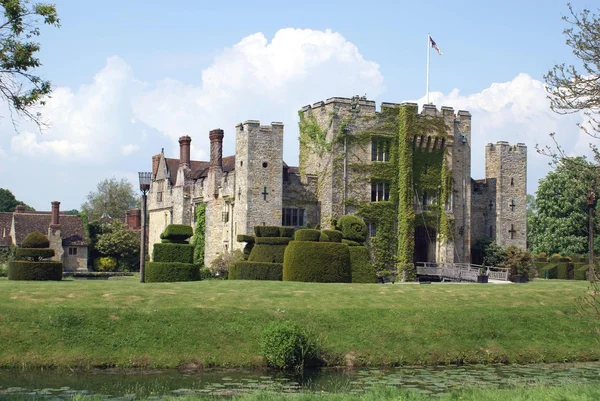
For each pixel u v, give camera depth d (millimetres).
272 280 56719
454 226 77562
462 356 40844
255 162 71562
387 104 76625
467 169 78812
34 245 58906
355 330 41188
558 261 84188
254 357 37844
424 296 47094
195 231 81438
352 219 65688
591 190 27812
